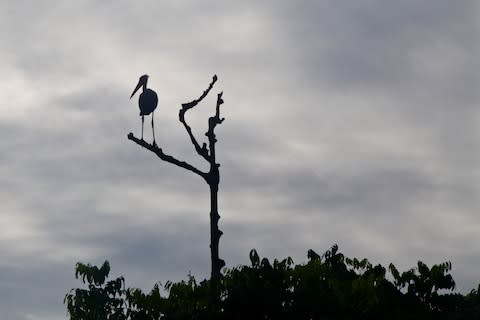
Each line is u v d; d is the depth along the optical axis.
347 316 31.73
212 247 33.62
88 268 37.81
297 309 31.69
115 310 37.66
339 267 33.44
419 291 32.91
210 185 34.09
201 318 31.52
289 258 32.81
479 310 32.75
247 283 31.58
